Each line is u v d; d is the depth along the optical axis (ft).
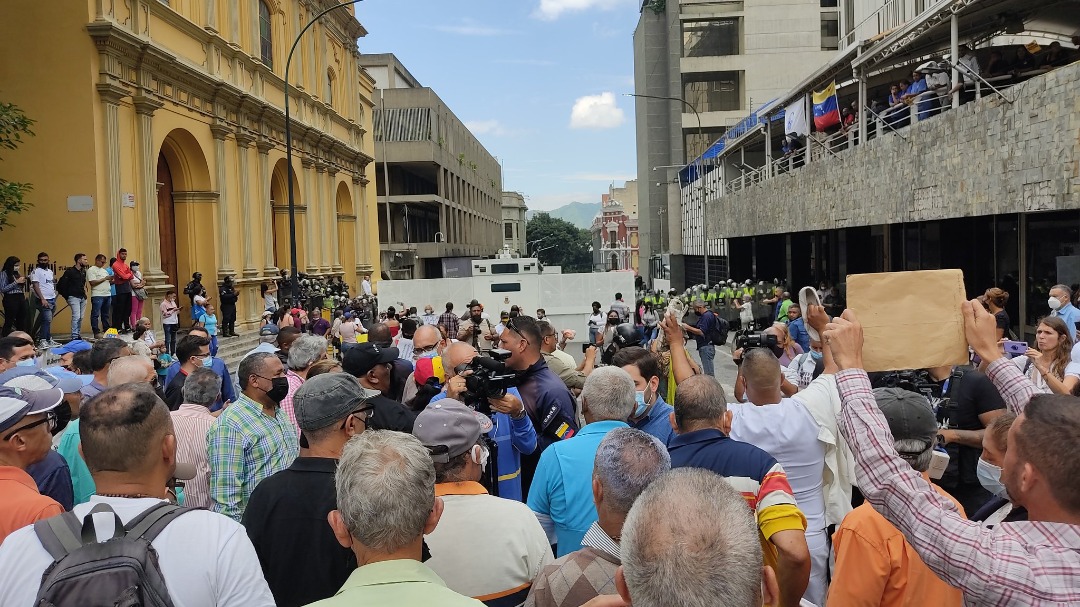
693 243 180.65
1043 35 48.42
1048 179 35.65
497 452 15.93
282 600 11.38
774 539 10.48
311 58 115.14
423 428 11.34
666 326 19.02
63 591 7.60
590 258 472.03
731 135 125.80
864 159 59.36
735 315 92.43
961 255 65.87
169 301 63.31
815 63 196.03
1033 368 21.62
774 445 14.47
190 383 17.95
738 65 195.93
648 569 6.35
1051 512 7.27
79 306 55.36
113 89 60.44
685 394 13.19
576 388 25.03
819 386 15.14
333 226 123.75
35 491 11.25
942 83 50.83
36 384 12.38
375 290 141.90
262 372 15.84
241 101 85.15
